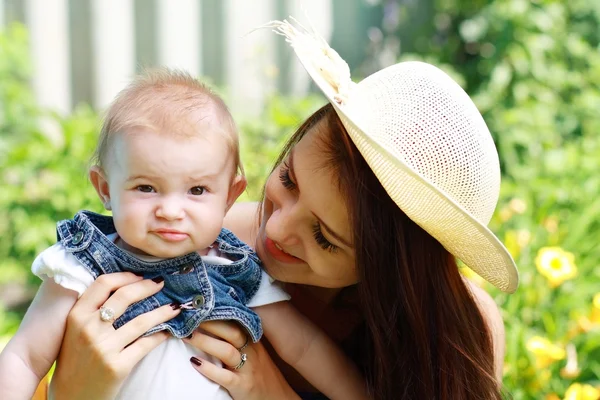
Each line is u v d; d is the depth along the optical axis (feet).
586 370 9.97
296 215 6.39
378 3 20.80
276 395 6.84
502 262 6.34
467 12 19.98
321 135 6.33
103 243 6.28
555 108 18.11
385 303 6.53
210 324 6.50
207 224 6.12
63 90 18.12
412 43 20.81
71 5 18.03
